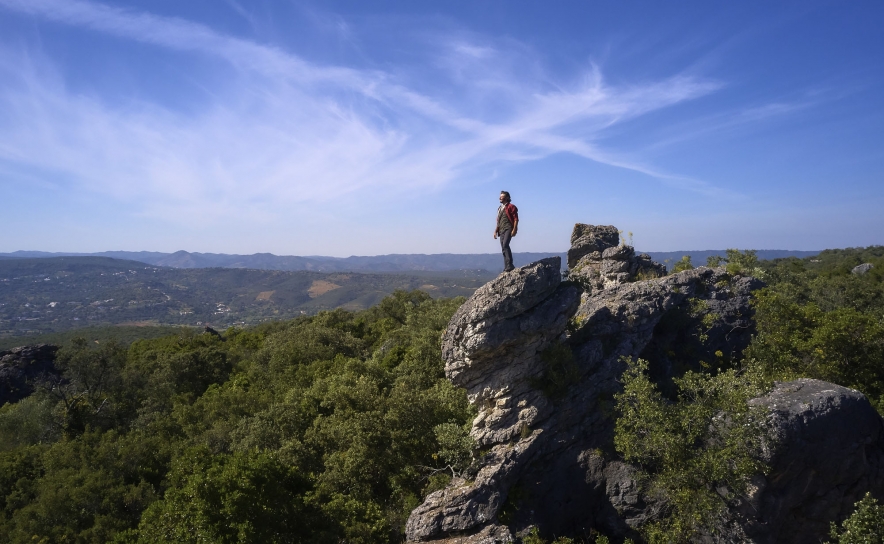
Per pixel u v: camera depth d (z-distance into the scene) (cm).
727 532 1697
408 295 8450
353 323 7269
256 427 2564
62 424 3828
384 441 2164
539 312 1905
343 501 1828
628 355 2283
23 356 6519
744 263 4138
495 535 1642
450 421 2112
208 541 1340
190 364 5012
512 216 1975
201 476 1525
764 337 2556
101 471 2456
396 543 1747
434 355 3350
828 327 2302
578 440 1995
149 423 3531
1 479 2639
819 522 1805
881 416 1952
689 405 1686
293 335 5675
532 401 1966
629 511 1859
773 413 1700
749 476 1634
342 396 2548
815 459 1709
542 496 1861
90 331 14025
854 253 13262
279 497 1642
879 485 1816
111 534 2086
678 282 2825
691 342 2678
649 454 1770
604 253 3294
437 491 1781
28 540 2102
